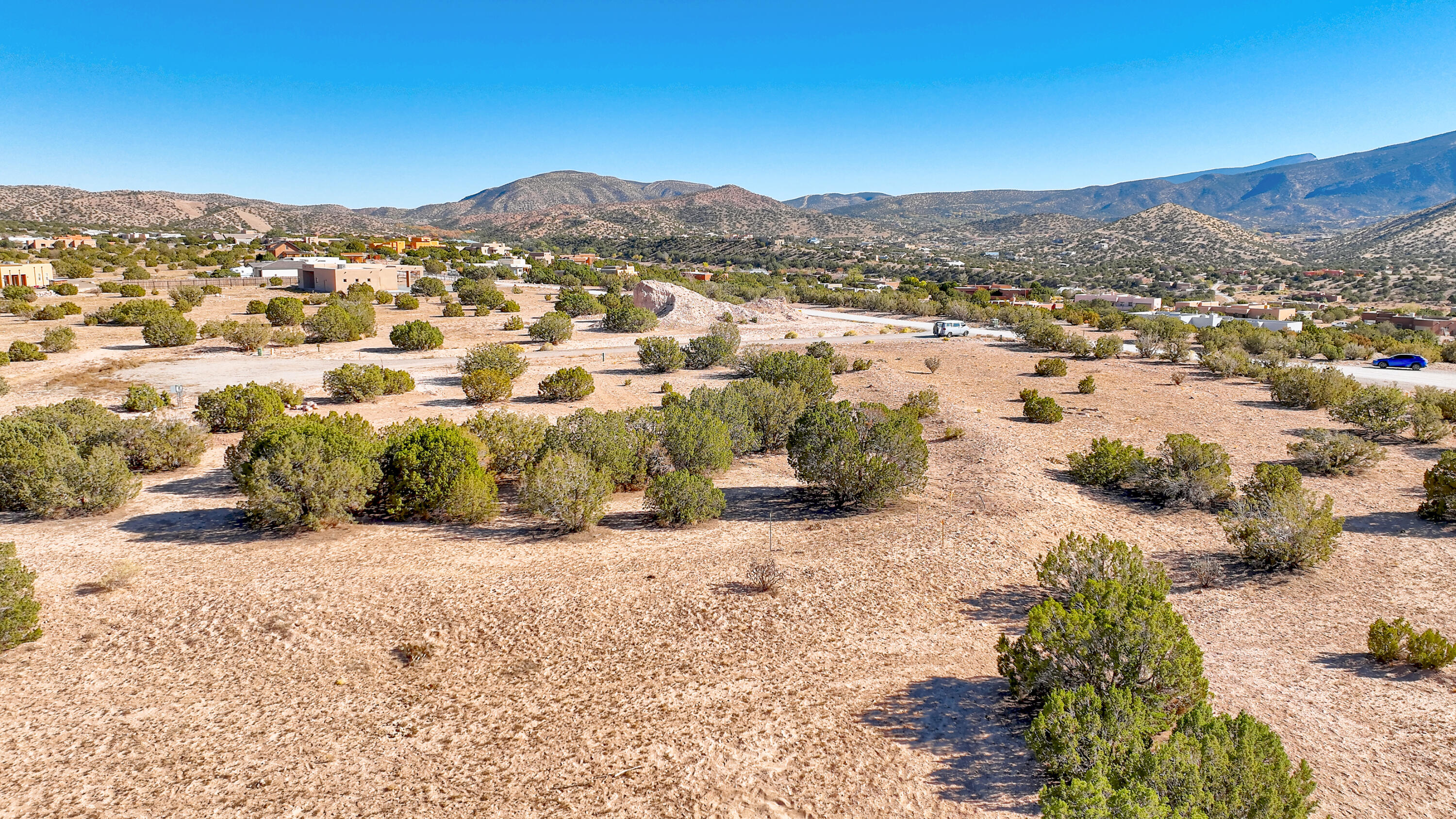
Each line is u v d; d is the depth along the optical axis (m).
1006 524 17.72
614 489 21.08
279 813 8.23
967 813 8.08
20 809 8.32
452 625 12.69
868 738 9.45
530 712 10.12
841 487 19.33
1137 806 6.60
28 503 18.22
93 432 22.34
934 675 11.01
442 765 9.02
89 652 11.85
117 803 8.43
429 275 113.12
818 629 12.52
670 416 23.33
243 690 10.79
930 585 14.34
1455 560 15.00
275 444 17.86
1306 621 12.64
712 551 16.31
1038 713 9.59
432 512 18.38
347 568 15.18
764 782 8.65
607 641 12.12
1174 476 19.73
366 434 22.70
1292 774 8.12
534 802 8.34
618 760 9.06
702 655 11.64
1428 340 59.75
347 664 11.48
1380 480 20.81
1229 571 14.91
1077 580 13.26
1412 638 10.95
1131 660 9.18
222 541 16.78
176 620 12.88
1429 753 8.97
